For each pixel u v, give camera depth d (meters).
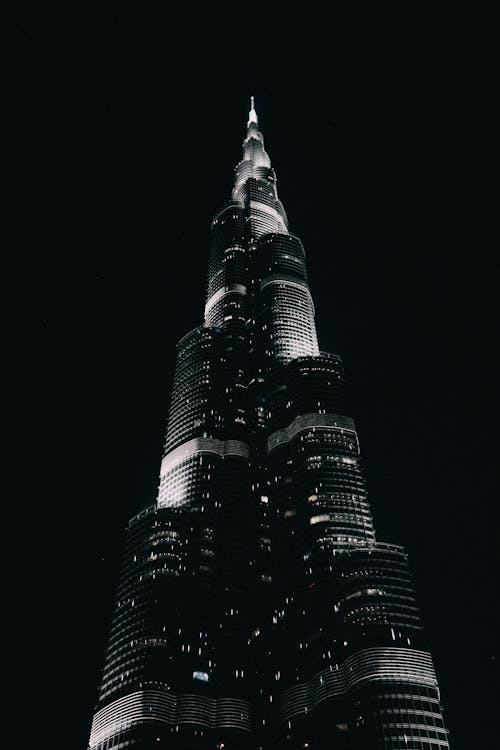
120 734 197.62
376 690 185.12
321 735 190.12
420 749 175.12
